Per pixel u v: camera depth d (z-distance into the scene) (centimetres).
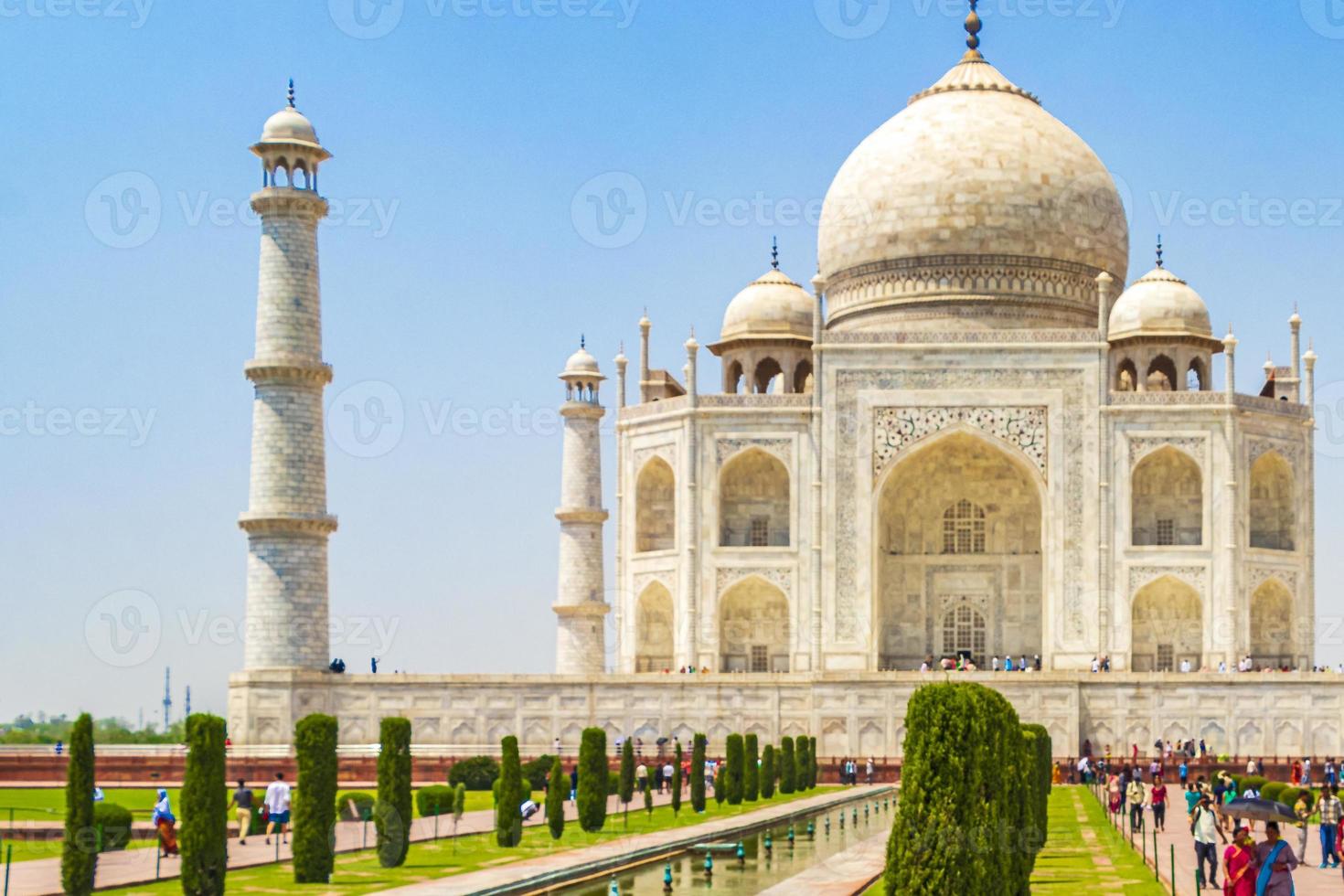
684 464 14625
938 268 15500
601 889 6412
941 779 4759
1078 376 14262
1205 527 14038
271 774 12175
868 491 14312
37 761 12344
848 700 12825
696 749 9838
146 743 14262
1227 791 8262
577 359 15725
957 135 15738
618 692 12975
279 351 12769
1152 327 14962
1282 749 12450
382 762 7000
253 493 12762
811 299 16438
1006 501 14900
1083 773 12362
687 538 14500
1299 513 14562
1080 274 15725
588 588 15425
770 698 12925
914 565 14975
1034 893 5956
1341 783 11981
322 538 12875
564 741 12925
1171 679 12588
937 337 14375
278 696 12562
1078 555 14100
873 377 14412
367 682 12862
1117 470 14150
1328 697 12456
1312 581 14588
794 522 14425
